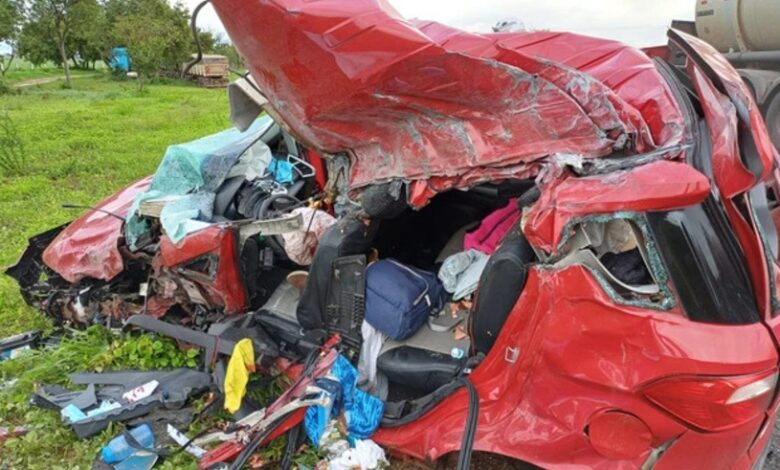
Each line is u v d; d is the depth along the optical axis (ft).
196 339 10.27
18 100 77.71
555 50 9.00
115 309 12.91
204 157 12.25
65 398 10.62
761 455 7.11
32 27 126.93
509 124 7.26
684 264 6.17
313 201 11.58
